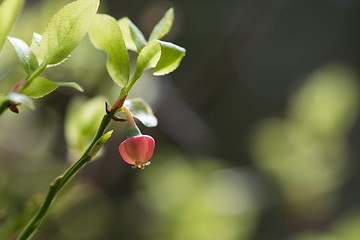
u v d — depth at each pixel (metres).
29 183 0.35
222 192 0.40
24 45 0.19
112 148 0.39
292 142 0.44
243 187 0.42
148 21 0.39
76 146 0.25
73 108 0.25
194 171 0.41
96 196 0.39
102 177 0.39
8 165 0.35
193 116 0.44
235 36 0.43
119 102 0.20
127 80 0.20
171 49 0.20
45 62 0.19
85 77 0.33
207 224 0.38
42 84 0.19
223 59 0.44
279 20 1.12
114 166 0.40
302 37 1.14
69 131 0.25
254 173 0.44
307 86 0.44
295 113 0.44
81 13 0.19
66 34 0.19
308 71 1.12
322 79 0.44
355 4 1.11
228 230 0.39
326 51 1.16
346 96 0.43
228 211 0.39
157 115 0.42
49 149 0.38
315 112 0.43
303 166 0.44
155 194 0.40
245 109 1.01
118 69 0.20
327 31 1.16
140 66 0.20
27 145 0.37
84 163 0.20
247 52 0.44
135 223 0.43
